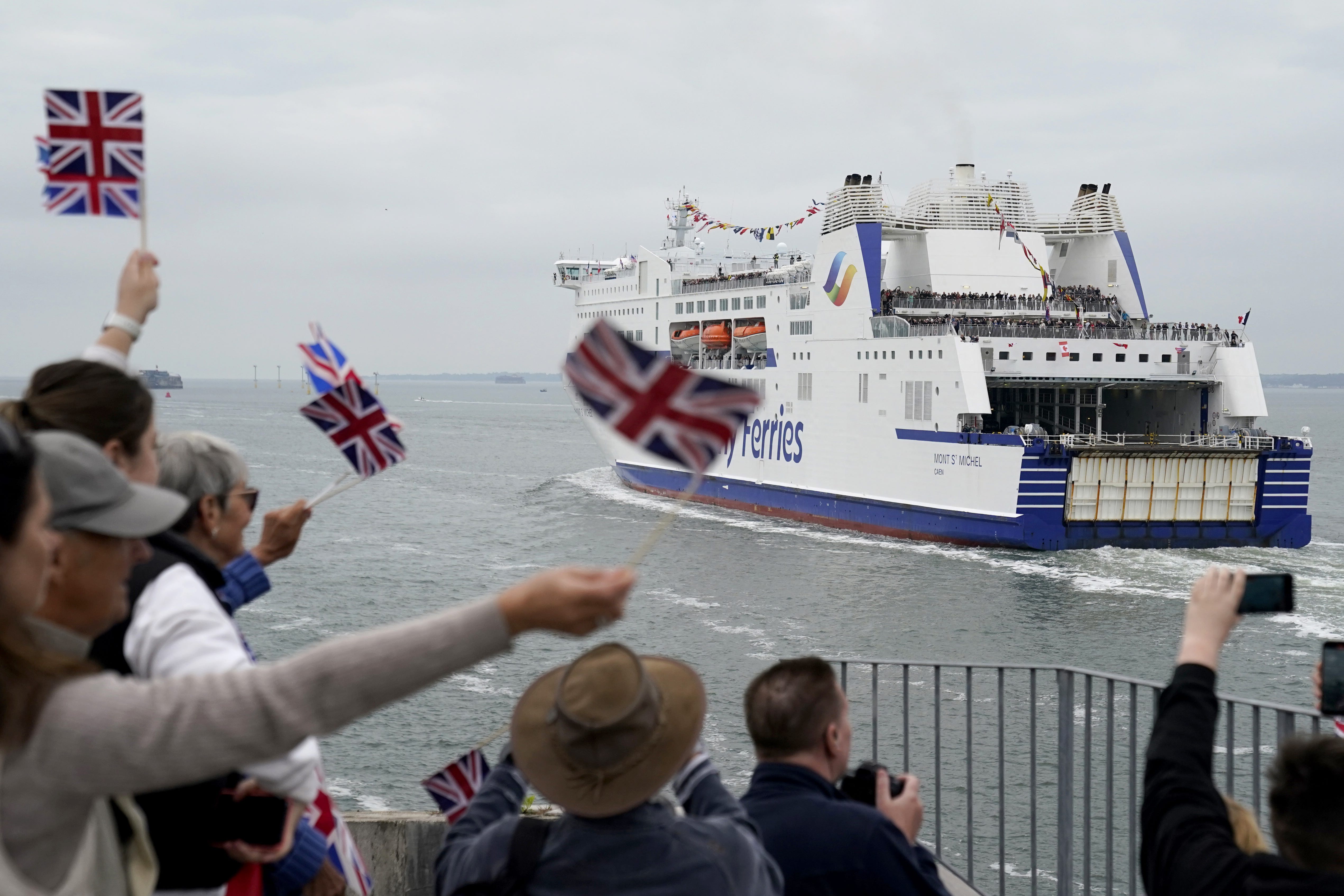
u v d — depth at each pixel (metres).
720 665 32.38
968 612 37.66
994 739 25.52
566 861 3.70
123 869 3.22
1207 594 4.45
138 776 2.60
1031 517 44.19
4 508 2.57
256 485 85.44
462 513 66.69
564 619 2.82
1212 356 48.72
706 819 3.91
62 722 2.57
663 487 67.69
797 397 55.56
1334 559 45.25
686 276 65.62
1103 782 23.02
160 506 3.35
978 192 54.22
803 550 48.16
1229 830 3.82
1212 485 45.41
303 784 3.84
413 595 43.91
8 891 2.63
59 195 4.48
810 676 4.81
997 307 51.91
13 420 3.85
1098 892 18.89
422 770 25.17
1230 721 6.37
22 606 2.64
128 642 3.90
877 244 50.72
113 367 4.07
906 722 7.84
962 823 21.52
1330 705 4.59
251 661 4.40
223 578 4.35
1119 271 53.75
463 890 3.85
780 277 58.88
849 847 4.45
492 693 29.88
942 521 47.28
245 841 3.92
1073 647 33.78
